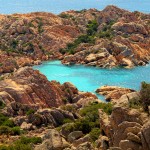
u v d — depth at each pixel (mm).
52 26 196500
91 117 62125
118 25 193625
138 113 34250
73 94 104312
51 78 137750
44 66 158750
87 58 160125
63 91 104000
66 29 197125
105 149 35844
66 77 138625
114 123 36000
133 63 155500
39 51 177500
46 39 186500
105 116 44188
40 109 82125
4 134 67500
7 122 74750
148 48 175250
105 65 152625
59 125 75312
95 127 55688
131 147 30500
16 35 192500
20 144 52906
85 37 187000
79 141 42969
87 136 43406
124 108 35344
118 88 116875
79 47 174000
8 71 143125
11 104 85562
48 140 37594
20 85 98062
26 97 93875
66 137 47219
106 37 185875
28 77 101562
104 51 162500
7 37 191875
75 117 77688
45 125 74562
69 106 87438
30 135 65750
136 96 38219
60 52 179250
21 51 178500
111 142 35781
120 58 157375
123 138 32562
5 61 149125
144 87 39344
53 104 98000
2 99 89562
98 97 112312
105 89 117375
